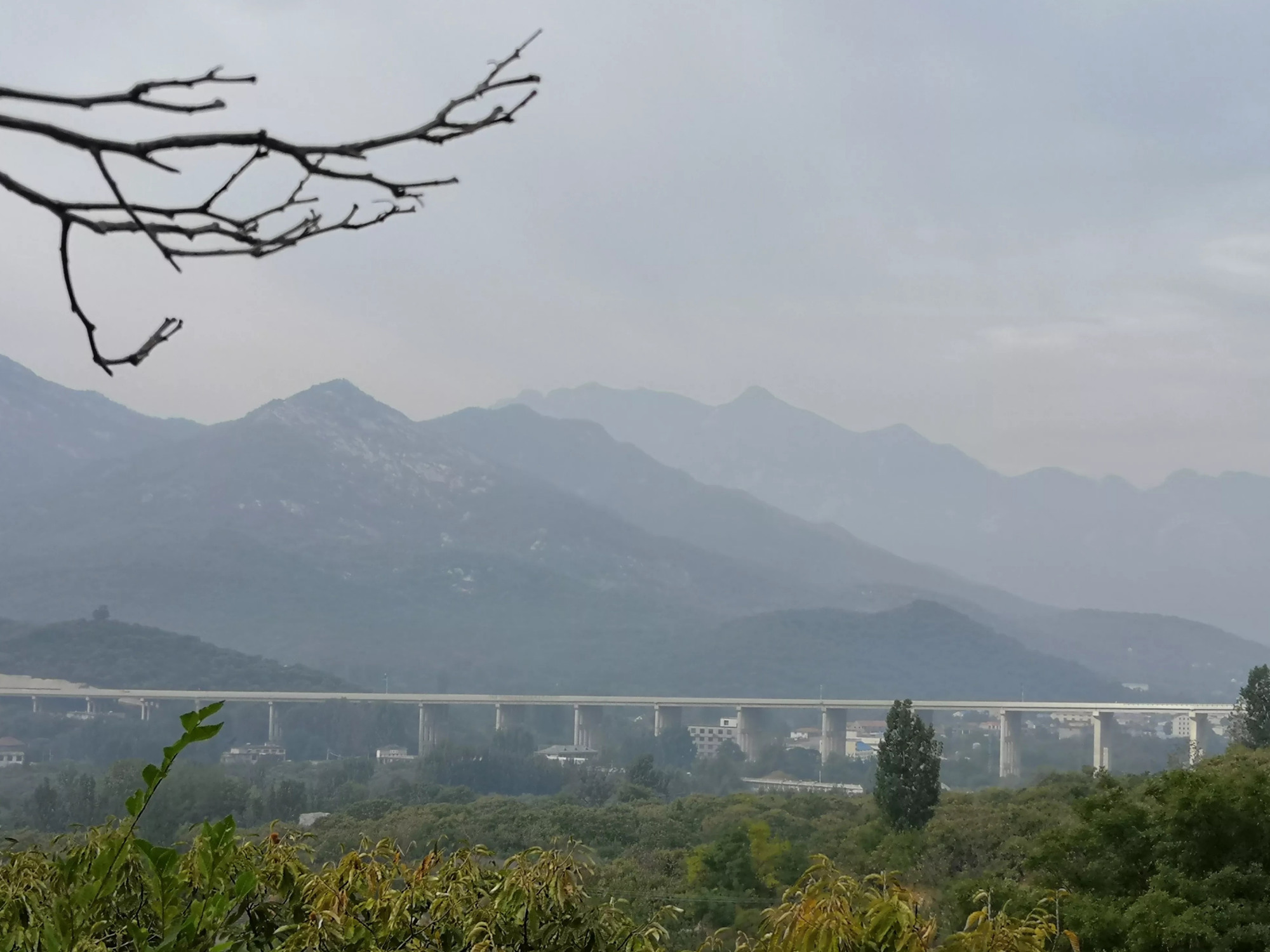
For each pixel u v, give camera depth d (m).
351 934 4.66
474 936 4.69
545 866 5.00
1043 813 36.53
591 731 161.38
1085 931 15.21
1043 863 17.94
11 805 79.81
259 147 2.05
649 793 86.25
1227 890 15.44
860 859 38.84
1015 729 150.00
